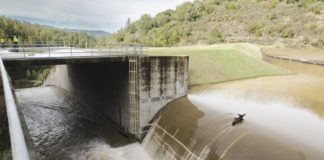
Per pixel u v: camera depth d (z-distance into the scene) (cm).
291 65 5884
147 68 3228
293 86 4091
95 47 4803
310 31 9725
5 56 2722
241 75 4803
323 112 2873
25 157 308
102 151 3041
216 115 2792
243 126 2416
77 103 5134
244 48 6525
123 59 3109
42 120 4109
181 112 3106
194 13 13438
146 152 3048
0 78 1398
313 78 4716
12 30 12662
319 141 2144
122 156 2925
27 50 3397
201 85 4188
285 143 2098
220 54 5466
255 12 12656
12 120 437
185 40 10788
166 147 2803
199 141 2495
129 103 3259
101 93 4166
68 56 2830
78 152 3011
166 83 3425
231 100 3353
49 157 2909
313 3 12206
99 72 4112
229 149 2177
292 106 3091
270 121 2586
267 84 4244
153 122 3328
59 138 3406
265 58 6088
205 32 11462
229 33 10919
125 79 3322
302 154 1925
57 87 6850
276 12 11988
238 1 14588
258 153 2002
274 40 9325
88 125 3894
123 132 3531
